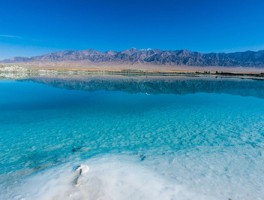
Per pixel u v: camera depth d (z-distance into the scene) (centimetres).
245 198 600
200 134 1116
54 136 1084
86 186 623
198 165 779
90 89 2889
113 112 1602
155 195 595
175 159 827
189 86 3347
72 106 1803
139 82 3894
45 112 1587
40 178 681
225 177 701
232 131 1162
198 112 1612
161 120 1388
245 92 2697
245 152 894
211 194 612
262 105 1878
